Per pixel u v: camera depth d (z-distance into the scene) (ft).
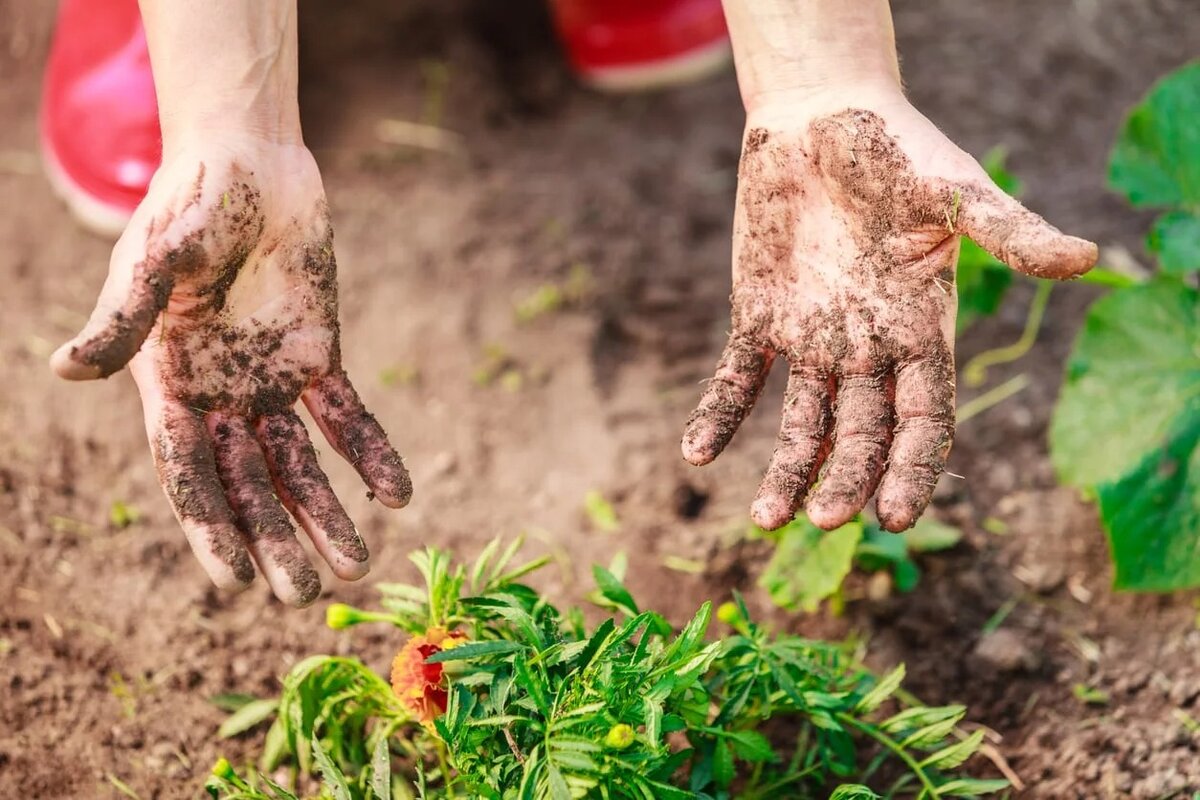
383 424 4.78
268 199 3.80
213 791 3.89
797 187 3.87
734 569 4.44
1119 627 4.33
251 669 4.26
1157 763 4.09
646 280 5.12
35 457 4.61
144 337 3.66
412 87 5.59
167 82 3.82
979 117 5.44
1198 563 4.18
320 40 5.66
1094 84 5.62
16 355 4.81
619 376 4.93
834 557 4.25
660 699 3.67
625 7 5.61
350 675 4.05
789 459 3.82
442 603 3.97
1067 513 4.52
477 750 3.78
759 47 3.88
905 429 3.76
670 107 5.71
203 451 3.76
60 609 4.35
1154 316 4.35
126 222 5.02
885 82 3.85
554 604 4.39
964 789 3.93
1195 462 4.23
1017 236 3.61
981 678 4.25
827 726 3.90
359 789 3.98
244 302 3.82
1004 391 4.80
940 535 4.38
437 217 5.20
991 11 6.00
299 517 3.81
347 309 4.98
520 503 4.63
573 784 3.67
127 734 4.16
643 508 4.60
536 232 5.20
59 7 5.59
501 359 4.91
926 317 3.79
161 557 4.46
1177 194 4.46
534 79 5.85
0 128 5.32
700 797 3.82
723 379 3.92
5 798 4.05
